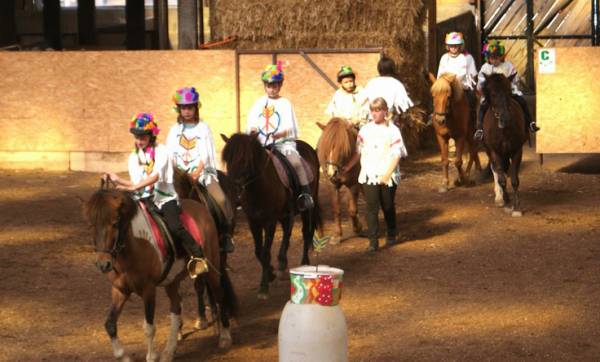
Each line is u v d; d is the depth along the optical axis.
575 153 19.66
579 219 14.83
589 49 18.58
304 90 19.27
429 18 22.92
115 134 19.56
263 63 19.28
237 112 19.34
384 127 13.09
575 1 25.66
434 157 20.72
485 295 11.05
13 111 19.72
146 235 8.23
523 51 25.78
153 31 29.38
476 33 25.77
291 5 19.31
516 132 15.05
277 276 11.91
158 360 8.77
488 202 16.27
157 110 19.45
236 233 14.61
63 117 19.66
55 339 9.63
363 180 13.10
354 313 10.45
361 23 19.30
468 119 17.28
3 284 11.68
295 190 11.49
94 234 7.74
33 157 19.81
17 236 14.17
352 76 14.09
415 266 12.50
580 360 8.68
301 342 7.22
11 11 25.25
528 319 10.02
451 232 14.30
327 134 13.32
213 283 9.19
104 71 19.47
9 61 19.59
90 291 11.47
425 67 23.00
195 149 9.78
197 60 19.31
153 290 8.41
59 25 27.97
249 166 10.45
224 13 19.73
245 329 9.99
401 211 15.84
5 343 9.48
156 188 8.65
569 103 18.75
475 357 8.80
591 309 10.35
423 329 9.77
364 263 12.73
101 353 9.18
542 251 13.04
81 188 17.84
